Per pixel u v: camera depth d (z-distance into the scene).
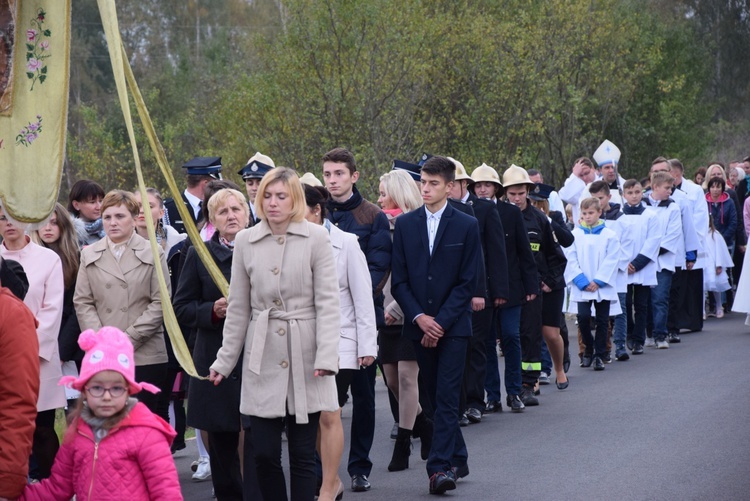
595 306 16.67
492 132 31.47
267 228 7.80
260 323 7.65
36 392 5.88
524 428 12.28
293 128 28.38
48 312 8.91
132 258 9.59
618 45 37.28
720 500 8.69
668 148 44.34
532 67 31.88
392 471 10.58
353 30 27.78
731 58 59.88
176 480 5.90
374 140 27.98
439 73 30.34
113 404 5.84
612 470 9.91
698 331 20.72
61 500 5.98
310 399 7.64
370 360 9.21
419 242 9.91
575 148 36.69
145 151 34.94
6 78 7.11
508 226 13.39
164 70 61.09
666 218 19.03
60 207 9.88
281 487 7.79
